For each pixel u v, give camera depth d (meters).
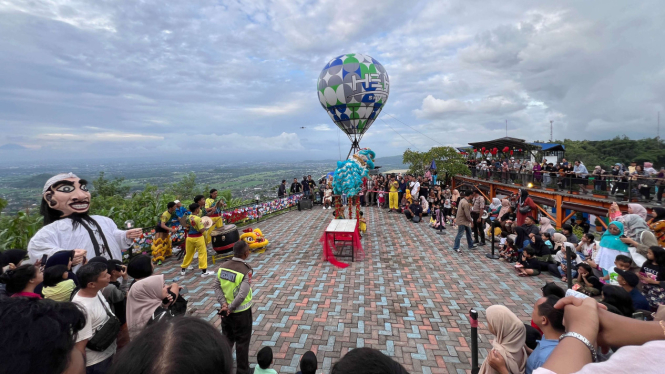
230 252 8.30
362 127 14.53
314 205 17.89
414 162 27.03
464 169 25.53
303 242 9.89
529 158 26.89
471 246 8.99
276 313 5.23
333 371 0.93
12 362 0.89
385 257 8.33
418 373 3.78
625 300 3.23
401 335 4.57
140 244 7.89
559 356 0.95
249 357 4.07
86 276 2.50
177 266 7.70
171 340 0.80
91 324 2.50
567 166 16.31
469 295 5.94
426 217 13.90
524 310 5.34
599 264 5.78
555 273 6.75
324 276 6.95
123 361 0.77
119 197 14.25
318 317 5.09
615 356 0.76
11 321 0.94
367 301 5.69
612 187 12.08
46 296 2.80
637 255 5.27
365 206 17.11
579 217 15.36
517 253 7.72
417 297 5.86
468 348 4.26
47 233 3.69
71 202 3.92
